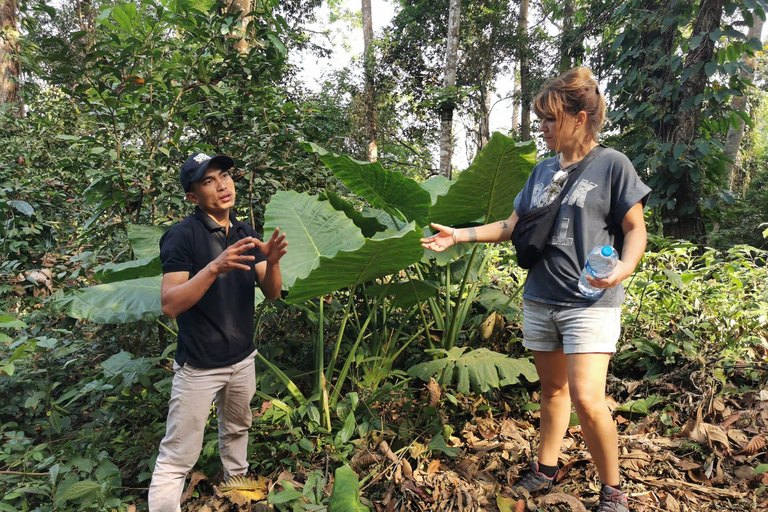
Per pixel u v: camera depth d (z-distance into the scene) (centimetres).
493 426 277
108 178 331
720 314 326
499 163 269
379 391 276
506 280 424
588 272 168
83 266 376
